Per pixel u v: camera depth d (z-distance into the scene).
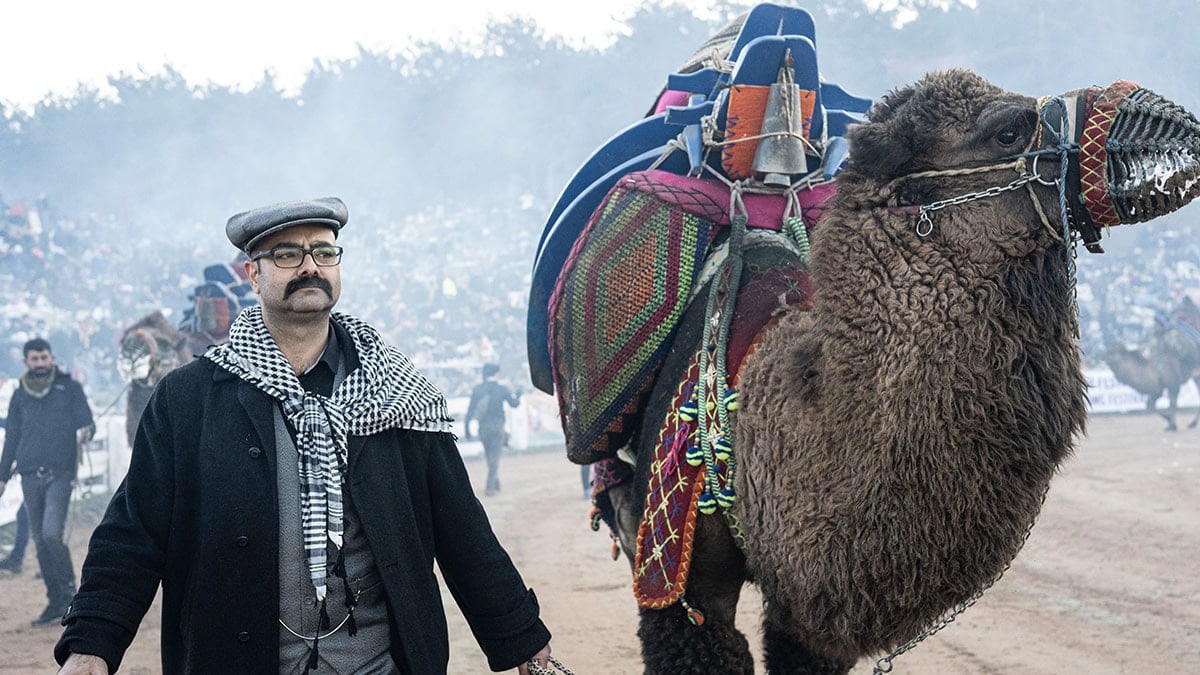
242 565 3.17
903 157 3.65
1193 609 7.71
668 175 4.77
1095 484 14.25
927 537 3.47
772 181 4.67
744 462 3.92
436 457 3.52
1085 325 31.33
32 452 9.48
